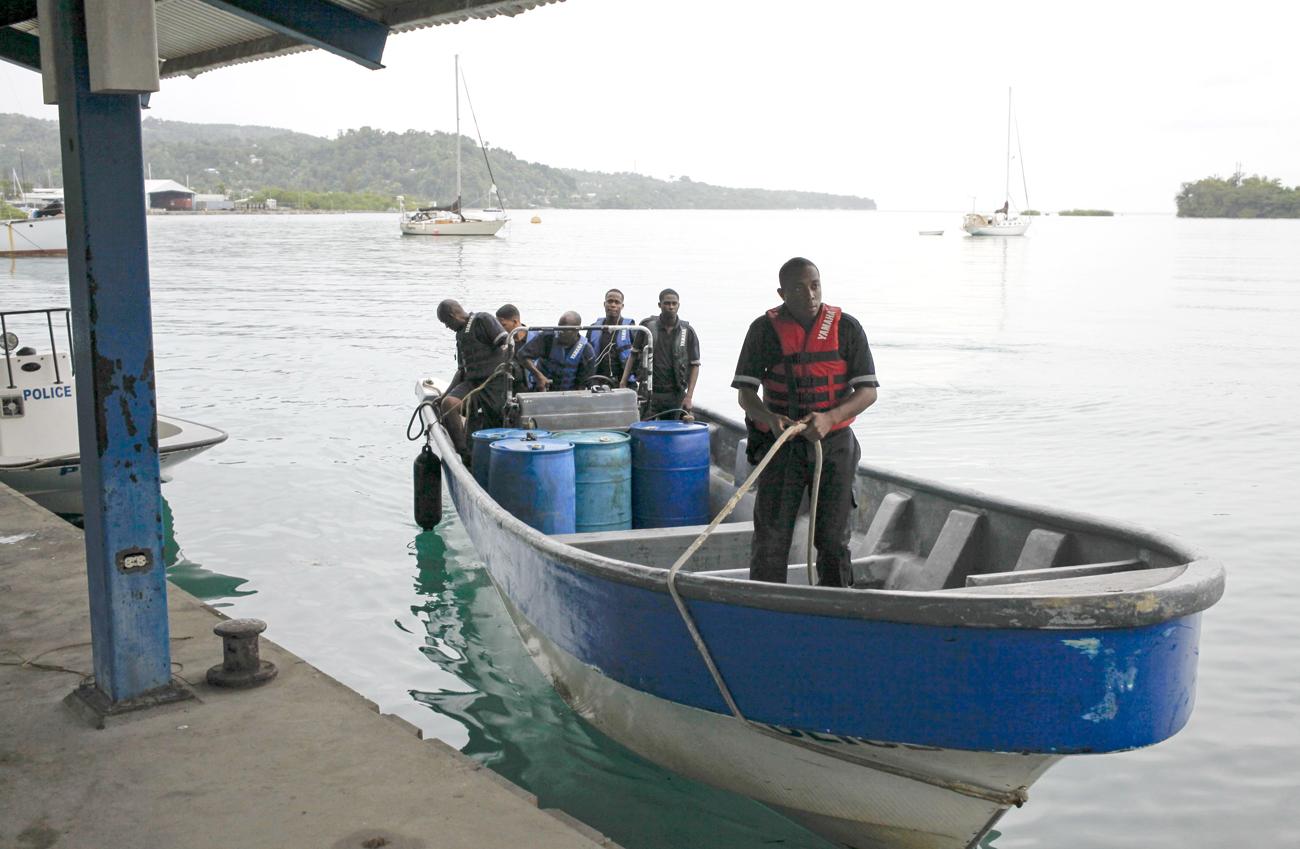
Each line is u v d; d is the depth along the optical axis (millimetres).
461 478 6816
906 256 63875
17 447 8672
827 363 4578
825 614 3775
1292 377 17109
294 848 3037
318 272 41969
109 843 3059
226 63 8227
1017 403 14812
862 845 4465
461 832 3127
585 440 6855
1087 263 55406
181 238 78750
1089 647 3539
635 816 4738
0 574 5590
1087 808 4859
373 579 7688
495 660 6328
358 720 3846
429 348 19828
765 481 4695
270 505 9562
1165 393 15578
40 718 3869
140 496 3889
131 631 3928
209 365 17672
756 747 4297
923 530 5719
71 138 3633
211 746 3643
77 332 3820
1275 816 4758
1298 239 96250
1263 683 6043
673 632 4250
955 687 3646
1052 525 4980
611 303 9773
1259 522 9141
